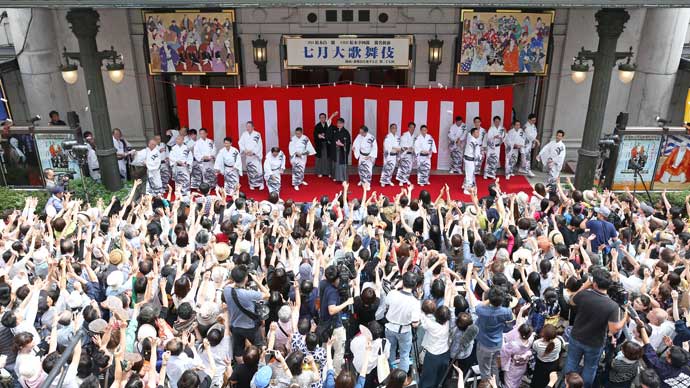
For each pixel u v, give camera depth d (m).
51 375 4.55
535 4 11.57
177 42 15.72
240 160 14.76
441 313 6.64
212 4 11.44
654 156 13.58
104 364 5.96
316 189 15.18
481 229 9.72
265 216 10.13
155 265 7.79
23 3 11.38
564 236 9.62
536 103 17.12
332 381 5.88
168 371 5.96
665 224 9.88
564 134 16.39
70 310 7.07
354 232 9.25
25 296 6.91
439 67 16.48
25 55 15.85
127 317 6.61
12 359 6.52
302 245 8.54
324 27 16.02
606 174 13.91
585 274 7.43
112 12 15.71
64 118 16.94
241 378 6.11
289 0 11.39
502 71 15.98
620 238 9.59
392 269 7.69
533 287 7.57
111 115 16.84
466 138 15.69
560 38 16.11
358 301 7.15
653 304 6.97
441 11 15.85
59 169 13.98
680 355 6.06
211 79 17.47
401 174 15.35
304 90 15.52
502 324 6.63
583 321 6.65
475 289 7.80
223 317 6.75
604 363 7.21
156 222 9.54
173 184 15.38
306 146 14.94
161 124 17.31
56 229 9.12
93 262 8.30
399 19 15.92
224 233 9.04
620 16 12.95
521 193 10.97
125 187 14.78
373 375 6.80
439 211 9.64
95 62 13.61
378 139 16.06
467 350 6.77
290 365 5.73
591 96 13.98
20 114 17.47
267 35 16.08
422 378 6.96
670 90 16.20
